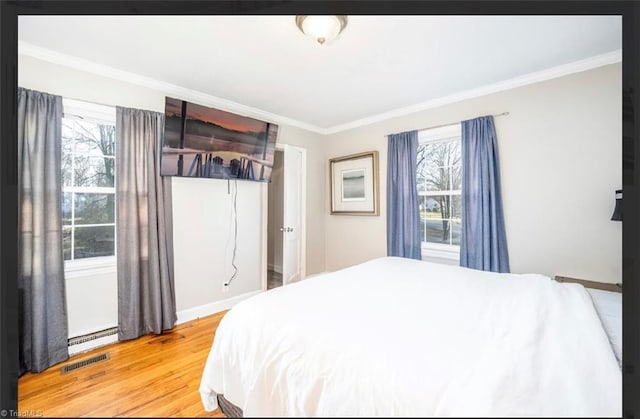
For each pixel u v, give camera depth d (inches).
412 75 94.9
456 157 116.7
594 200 84.3
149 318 95.3
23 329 72.1
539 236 94.0
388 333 41.7
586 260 85.7
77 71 83.6
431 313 49.4
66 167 84.9
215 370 53.2
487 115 104.0
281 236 174.1
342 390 34.1
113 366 76.2
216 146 111.1
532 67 89.5
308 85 103.0
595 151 83.9
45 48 76.6
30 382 68.9
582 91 85.7
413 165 123.0
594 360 34.3
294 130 147.8
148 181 95.0
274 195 179.2
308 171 154.9
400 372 33.2
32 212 73.2
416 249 122.2
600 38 73.7
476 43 75.8
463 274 76.5
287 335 43.9
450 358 35.3
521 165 97.2
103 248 92.4
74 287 84.4
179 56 82.0
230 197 121.0
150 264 95.6
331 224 162.4
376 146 140.6
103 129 92.1
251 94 111.3
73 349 82.5
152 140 96.0
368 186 143.0
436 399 29.3
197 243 110.6
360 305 53.3
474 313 49.3
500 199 100.8
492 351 36.3
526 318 45.1
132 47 77.1
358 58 83.4
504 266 99.6
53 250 77.2
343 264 156.8
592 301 55.5
